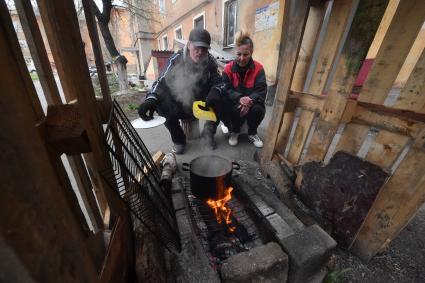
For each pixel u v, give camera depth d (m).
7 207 0.27
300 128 1.98
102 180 0.90
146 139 3.25
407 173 1.13
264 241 1.40
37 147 0.33
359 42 1.30
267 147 2.22
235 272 1.04
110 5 6.40
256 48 5.53
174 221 1.36
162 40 15.20
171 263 1.10
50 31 0.98
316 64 1.82
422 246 1.50
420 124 1.08
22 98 0.32
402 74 3.26
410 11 1.12
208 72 2.63
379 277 1.31
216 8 7.45
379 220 1.28
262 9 5.07
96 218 1.20
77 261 0.40
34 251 0.31
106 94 1.10
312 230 1.23
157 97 2.28
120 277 1.00
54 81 1.01
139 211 1.12
